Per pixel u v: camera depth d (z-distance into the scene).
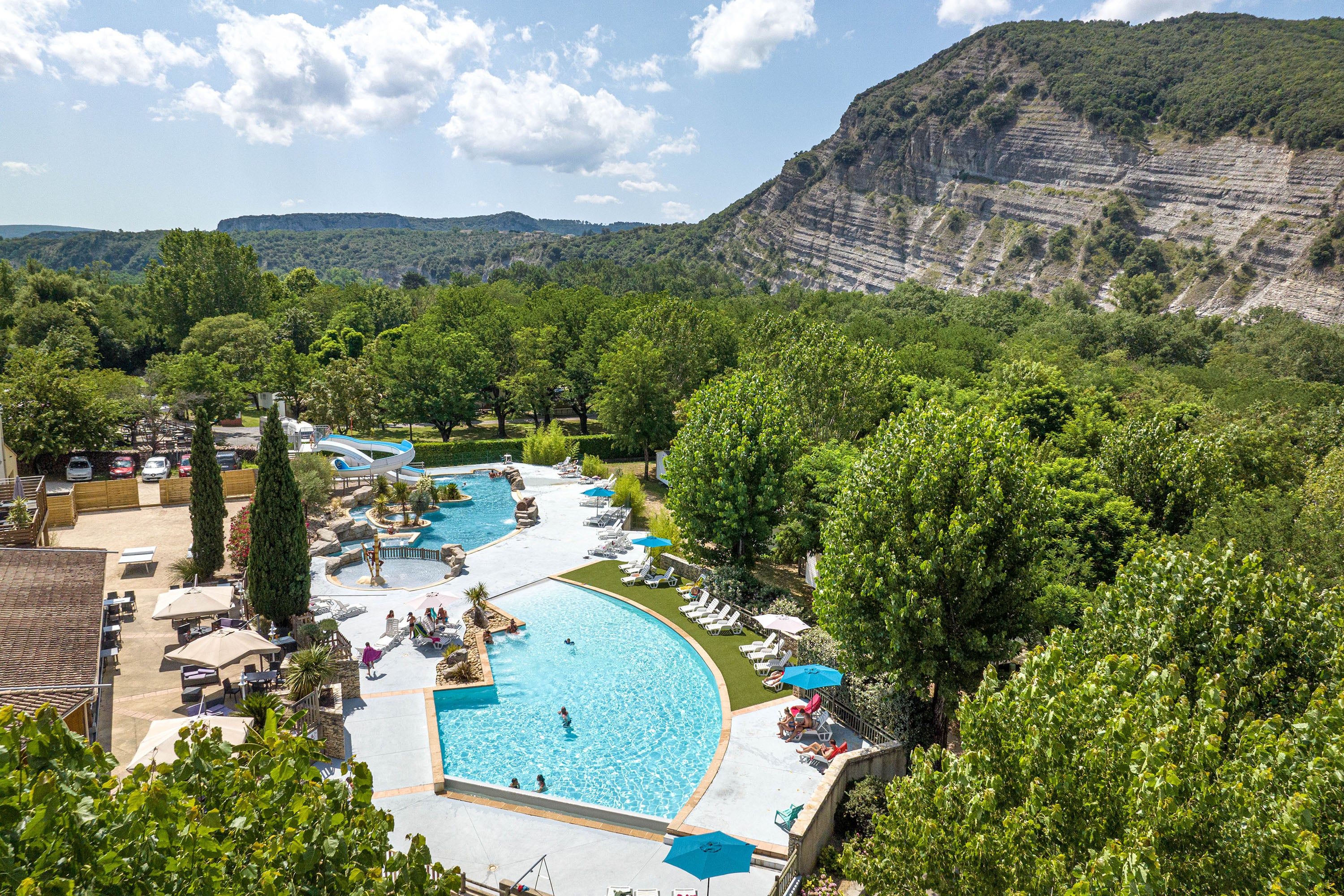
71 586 26.59
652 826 22.48
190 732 8.54
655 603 40.38
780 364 70.12
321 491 52.34
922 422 27.77
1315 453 53.62
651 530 50.53
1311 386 82.06
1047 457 40.88
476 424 107.38
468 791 24.12
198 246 130.00
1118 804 11.98
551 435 79.62
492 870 20.38
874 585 24.88
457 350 92.06
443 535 53.28
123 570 40.19
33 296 116.62
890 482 26.23
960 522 24.17
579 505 61.31
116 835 6.41
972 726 15.05
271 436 31.86
